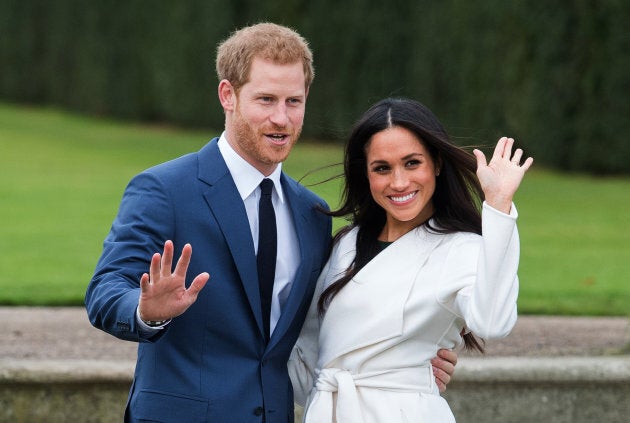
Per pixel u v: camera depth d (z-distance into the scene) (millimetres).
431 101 32438
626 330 12141
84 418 9930
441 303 6738
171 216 6559
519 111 29266
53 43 53375
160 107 45750
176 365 6586
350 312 6961
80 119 49500
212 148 6871
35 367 9820
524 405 10039
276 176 7012
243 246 6699
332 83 36094
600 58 27844
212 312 6617
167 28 43844
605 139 28234
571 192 26156
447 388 9945
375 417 6789
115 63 48188
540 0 28328
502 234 6258
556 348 11484
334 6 35500
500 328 6250
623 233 20891
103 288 6191
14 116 50312
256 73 6570
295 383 7426
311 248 7098
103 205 25297
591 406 10102
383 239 7246
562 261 17953
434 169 7105
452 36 31328
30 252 18812
